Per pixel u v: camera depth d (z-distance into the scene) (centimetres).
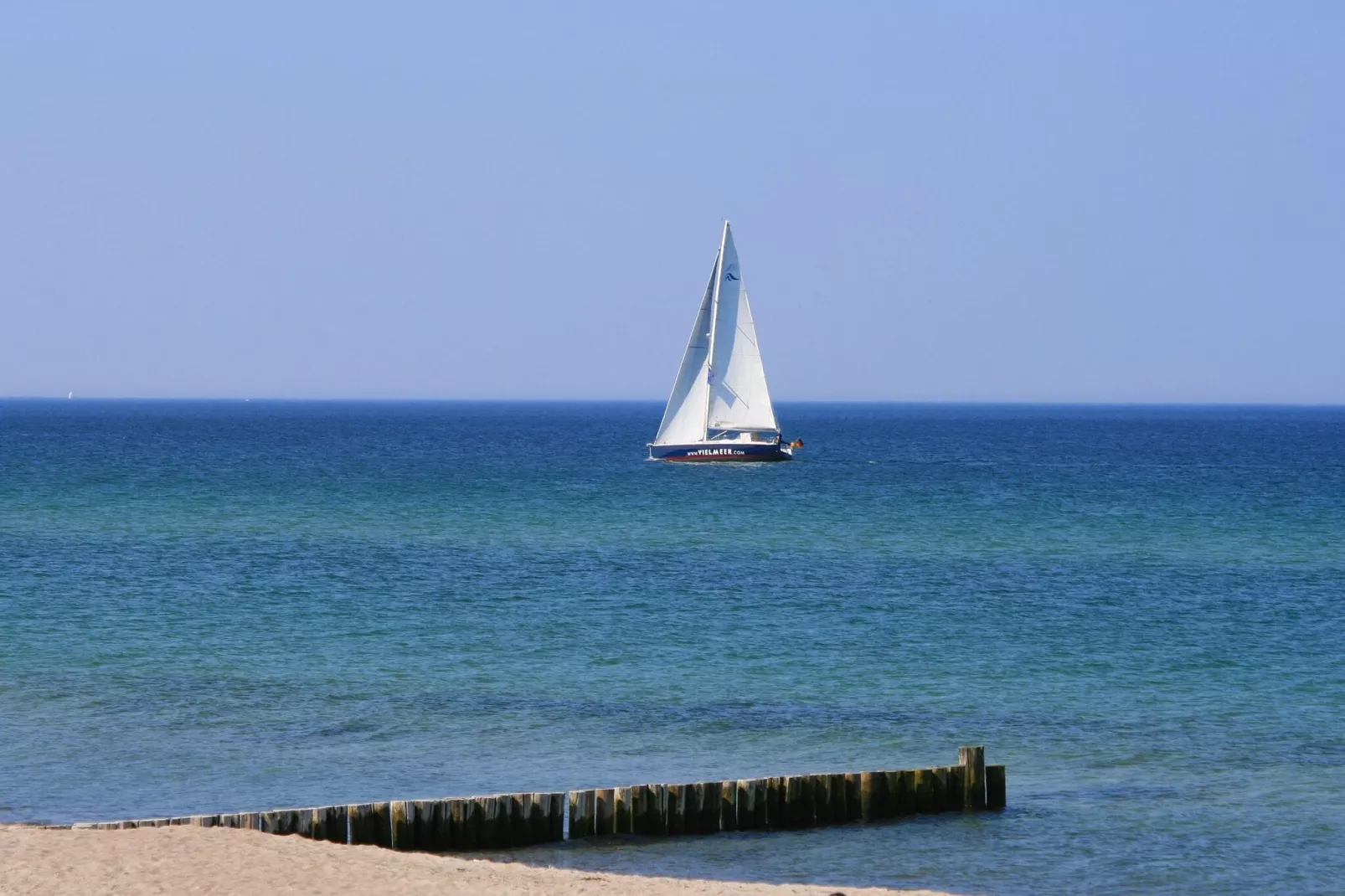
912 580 16138
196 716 8950
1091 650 11781
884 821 6906
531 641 11944
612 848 6359
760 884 5506
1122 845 6594
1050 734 8831
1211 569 17462
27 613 12962
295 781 7506
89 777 7512
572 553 18612
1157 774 7875
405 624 12738
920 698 9844
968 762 7100
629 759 8094
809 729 8900
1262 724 9125
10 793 7181
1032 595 14988
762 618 13312
